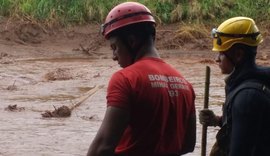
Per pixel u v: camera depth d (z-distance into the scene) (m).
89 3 22.45
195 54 19.48
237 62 4.12
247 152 3.86
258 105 3.88
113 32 3.92
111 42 3.96
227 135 4.05
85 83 14.55
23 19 21.31
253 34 4.11
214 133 9.36
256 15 22.70
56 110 10.85
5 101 12.32
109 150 3.71
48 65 17.12
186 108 4.04
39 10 21.91
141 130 3.82
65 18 21.92
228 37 4.12
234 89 4.03
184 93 4.01
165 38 20.94
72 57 18.92
